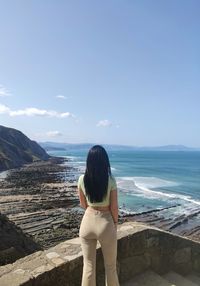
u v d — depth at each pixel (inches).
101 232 165.0
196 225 1118.4
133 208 1413.6
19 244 679.1
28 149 5162.4
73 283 187.9
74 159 5777.6
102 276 200.7
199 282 241.1
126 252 215.0
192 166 4421.8
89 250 171.3
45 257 190.7
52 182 2260.1
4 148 3946.9
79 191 175.3
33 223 1056.2
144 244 225.3
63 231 970.7
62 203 1434.5
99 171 164.6
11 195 1660.9
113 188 167.2
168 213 1310.3
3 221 717.3
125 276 215.3
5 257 584.4
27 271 174.4
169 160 6176.2
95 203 166.9
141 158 7012.8
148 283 213.3
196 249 258.5
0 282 163.5
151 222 1151.6
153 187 2153.1
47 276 174.9
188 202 1574.8
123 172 3390.7
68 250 200.1
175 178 2792.8
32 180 2373.3
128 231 222.5
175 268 245.4
